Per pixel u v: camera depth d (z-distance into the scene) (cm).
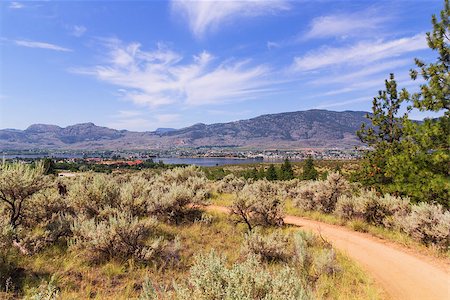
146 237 967
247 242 962
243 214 1341
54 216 964
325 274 804
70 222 920
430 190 1341
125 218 898
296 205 1997
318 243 1142
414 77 1434
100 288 647
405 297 705
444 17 1359
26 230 841
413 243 1144
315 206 1878
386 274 850
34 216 950
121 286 666
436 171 1338
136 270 755
